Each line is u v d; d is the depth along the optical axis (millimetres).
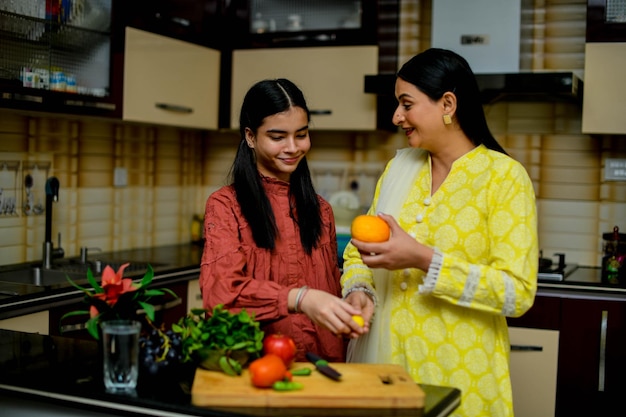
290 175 1808
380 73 3330
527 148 3400
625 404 2779
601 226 3316
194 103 3357
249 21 3516
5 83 2381
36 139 2990
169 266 3016
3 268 2855
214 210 1710
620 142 3277
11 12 2434
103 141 3365
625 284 2785
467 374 1691
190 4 3316
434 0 3123
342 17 3377
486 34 3064
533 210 1667
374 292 1772
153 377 1385
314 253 1797
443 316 1711
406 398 1285
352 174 3738
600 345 2791
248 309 1553
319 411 1267
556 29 3340
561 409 2840
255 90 1691
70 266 3043
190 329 1430
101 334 1437
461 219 1718
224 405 1278
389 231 1616
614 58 2912
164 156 3775
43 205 3043
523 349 2867
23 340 1757
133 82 2955
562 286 2836
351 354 1884
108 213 3424
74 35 2703
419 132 1751
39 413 1452
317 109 3400
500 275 1581
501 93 3051
